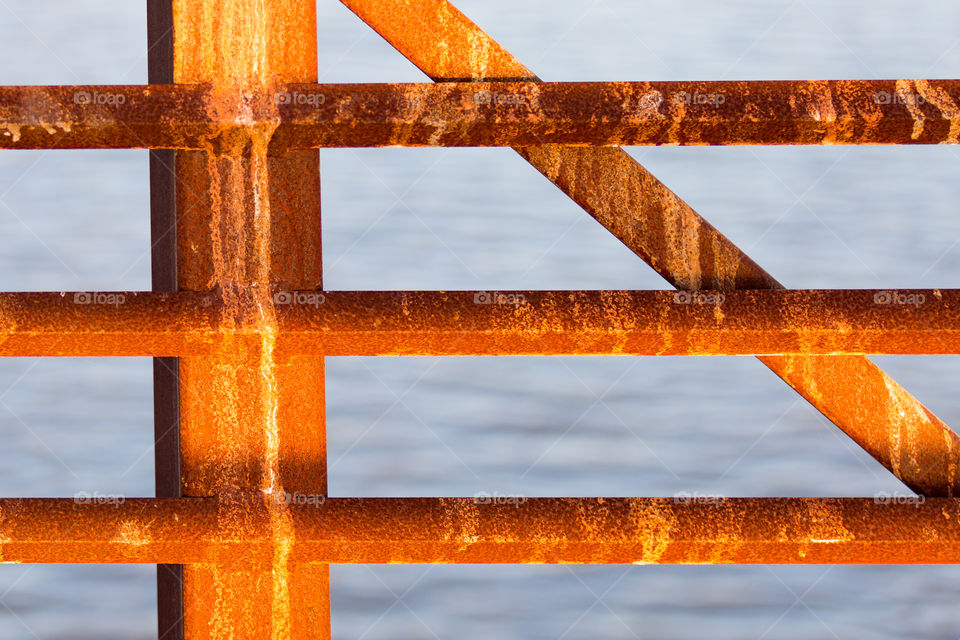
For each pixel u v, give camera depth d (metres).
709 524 3.32
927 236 12.43
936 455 3.38
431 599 6.64
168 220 3.39
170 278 3.39
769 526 3.32
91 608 6.55
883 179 14.47
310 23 3.36
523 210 13.32
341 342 3.32
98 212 13.41
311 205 3.36
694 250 3.37
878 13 21.83
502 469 8.20
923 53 18.02
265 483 3.38
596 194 3.37
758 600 6.62
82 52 17.80
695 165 15.26
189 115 3.29
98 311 3.31
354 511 3.32
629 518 3.32
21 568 6.91
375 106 3.29
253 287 3.33
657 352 3.32
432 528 3.32
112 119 3.28
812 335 3.31
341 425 8.85
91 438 8.74
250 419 3.37
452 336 3.31
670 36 19.84
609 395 9.30
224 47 3.34
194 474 3.37
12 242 12.43
